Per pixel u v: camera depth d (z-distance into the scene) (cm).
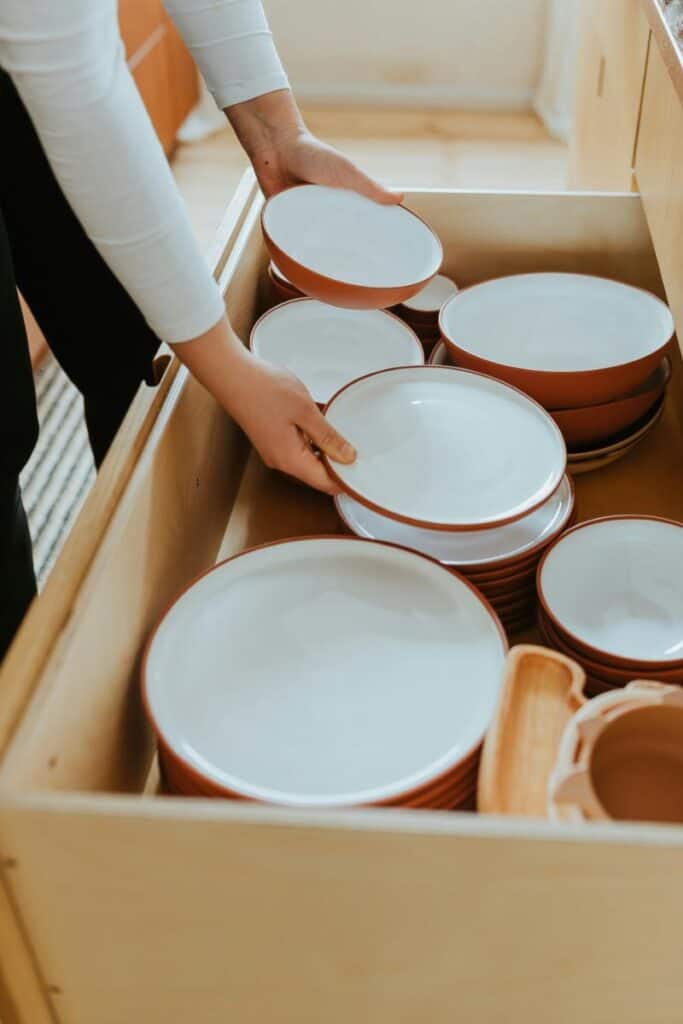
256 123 115
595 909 57
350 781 72
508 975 62
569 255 130
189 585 84
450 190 127
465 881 57
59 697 66
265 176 118
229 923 60
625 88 133
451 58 329
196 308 82
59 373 222
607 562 94
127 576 79
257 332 118
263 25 111
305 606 85
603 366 118
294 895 58
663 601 92
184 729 75
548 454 97
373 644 82
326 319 123
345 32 327
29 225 107
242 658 81
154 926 61
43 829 57
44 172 103
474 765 73
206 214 271
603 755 65
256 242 125
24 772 61
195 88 318
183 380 94
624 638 89
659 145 111
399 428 100
